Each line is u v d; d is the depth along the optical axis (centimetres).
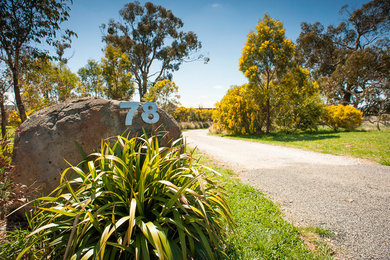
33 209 277
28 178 284
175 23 3203
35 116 314
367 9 2905
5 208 260
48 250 192
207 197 228
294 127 1844
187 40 3259
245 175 585
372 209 365
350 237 282
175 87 2336
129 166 227
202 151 993
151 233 165
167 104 2373
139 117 345
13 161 285
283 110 1825
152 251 183
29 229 246
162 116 366
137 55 3188
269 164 722
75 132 306
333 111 1858
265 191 457
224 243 239
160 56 3306
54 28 557
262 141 1360
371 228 304
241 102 1839
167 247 160
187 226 208
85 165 288
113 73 2283
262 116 1941
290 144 1171
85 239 174
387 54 2564
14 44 529
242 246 246
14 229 252
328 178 549
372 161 731
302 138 1417
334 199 411
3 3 489
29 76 587
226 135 1927
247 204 371
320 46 3238
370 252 249
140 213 196
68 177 296
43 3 516
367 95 2206
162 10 3009
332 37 3297
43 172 289
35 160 289
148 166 209
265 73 1886
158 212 207
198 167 265
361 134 1400
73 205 189
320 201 402
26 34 532
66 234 189
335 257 242
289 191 457
